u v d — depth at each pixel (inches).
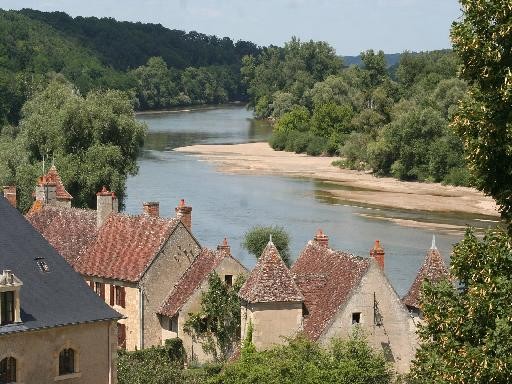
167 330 2696.9
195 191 6318.9
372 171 7795.3
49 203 3289.9
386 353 2231.8
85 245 2940.5
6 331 1818.4
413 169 7313.0
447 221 5497.1
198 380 2190.0
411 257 4355.3
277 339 2222.0
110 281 2792.8
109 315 1980.8
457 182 6963.6
